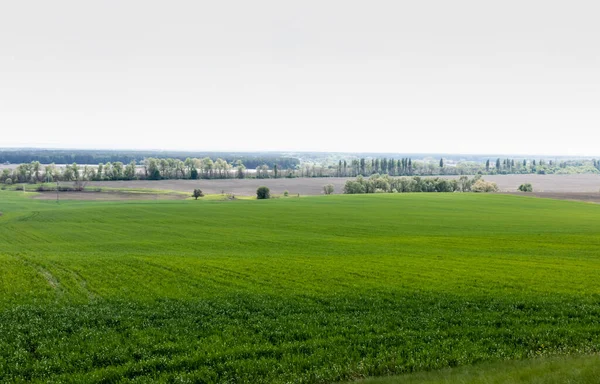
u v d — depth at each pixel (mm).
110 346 21516
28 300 29750
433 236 68500
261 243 62156
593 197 143250
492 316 26031
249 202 130875
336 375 18500
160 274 37812
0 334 23234
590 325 24047
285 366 19328
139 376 18484
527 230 75125
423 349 21078
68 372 19078
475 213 103125
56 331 23516
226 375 18594
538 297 29953
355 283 34531
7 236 72312
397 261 44969
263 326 24312
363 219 92625
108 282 35000
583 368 16281
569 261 45031
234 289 32719
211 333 23500
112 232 76375
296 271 39219
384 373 18953
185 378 18312
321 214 101625
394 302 29094
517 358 19969
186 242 63594
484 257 47969
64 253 51156
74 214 102000
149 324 24812
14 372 19016
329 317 25828
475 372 17906
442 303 28750
